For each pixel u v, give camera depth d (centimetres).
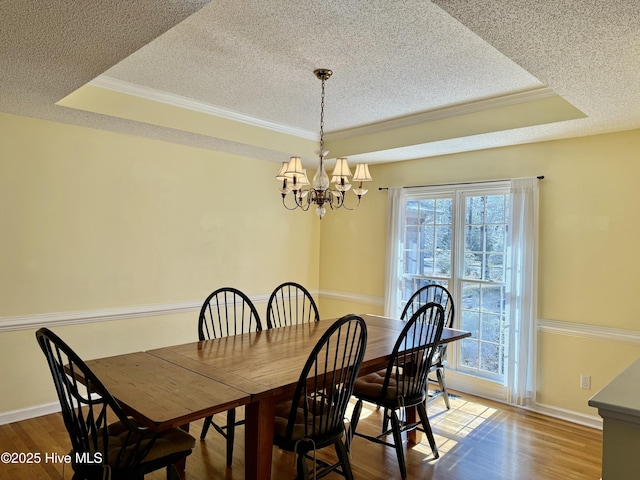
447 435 313
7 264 312
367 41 246
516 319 370
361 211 503
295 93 336
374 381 279
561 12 162
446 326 368
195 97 351
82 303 349
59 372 175
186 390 183
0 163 308
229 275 451
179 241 409
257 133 413
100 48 202
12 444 284
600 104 265
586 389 336
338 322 192
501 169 390
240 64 282
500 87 314
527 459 278
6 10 167
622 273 323
